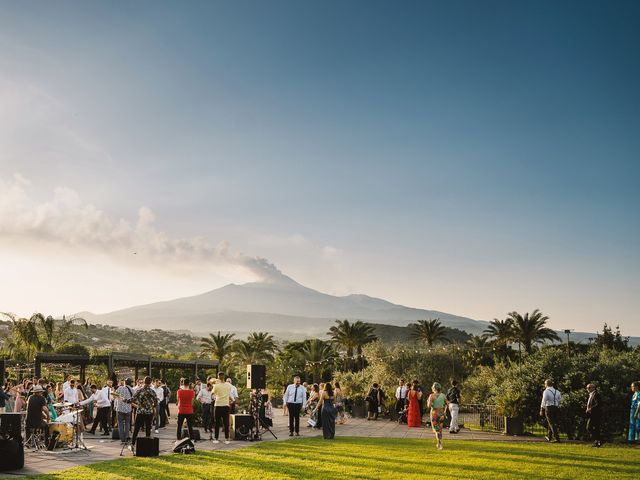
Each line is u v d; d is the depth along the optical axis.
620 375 20.61
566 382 20.92
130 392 17.56
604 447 17.28
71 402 19.86
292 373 71.12
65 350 54.47
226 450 16.06
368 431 23.05
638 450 16.42
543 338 67.81
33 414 16.12
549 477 11.97
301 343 86.69
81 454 15.22
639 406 17.80
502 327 70.31
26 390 20.81
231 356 81.38
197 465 13.23
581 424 19.94
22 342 50.44
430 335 81.44
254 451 15.80
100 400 20.42
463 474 12.22
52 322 53.19
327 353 74.88
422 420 28.00
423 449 16.47
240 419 18.72
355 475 11.98
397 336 142.50
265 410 24.86
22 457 12.94
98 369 46.12
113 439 18.84
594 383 20.05
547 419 19.06
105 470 12.50
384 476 11.91
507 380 23.34
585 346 50.53
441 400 16.92
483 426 24.06
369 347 46.84
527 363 23.25
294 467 12.98
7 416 13.64
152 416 15.42
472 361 65.94
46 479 11.37
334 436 19.88
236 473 12.13
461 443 18.25
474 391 37.94
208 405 21.17
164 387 24.23
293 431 20.83
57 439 16.09
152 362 36.19
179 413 17.66
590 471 12.71
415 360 45.53
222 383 18.23
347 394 39.16
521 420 21.25
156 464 13.37
